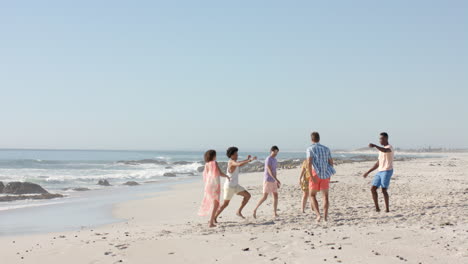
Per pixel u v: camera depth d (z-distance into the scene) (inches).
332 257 199.6
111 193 756.6
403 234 251.0
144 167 1939.0
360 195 516.7
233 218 366.6
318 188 326.3
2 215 475.5
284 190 609.0
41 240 292.7
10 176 1136.2
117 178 1213.7
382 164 363.6
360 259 194.7
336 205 425.1
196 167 1987.0
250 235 264.5
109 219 440.1
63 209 526.3
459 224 285.6
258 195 568.7
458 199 438.3
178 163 2345.0
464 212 343.9
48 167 1756.9
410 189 571.8
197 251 221.8
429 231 259.3
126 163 2274.9
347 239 241.1
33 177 1104.2
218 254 213.8
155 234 294.0
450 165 1456.7
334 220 325.4
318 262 191.6
